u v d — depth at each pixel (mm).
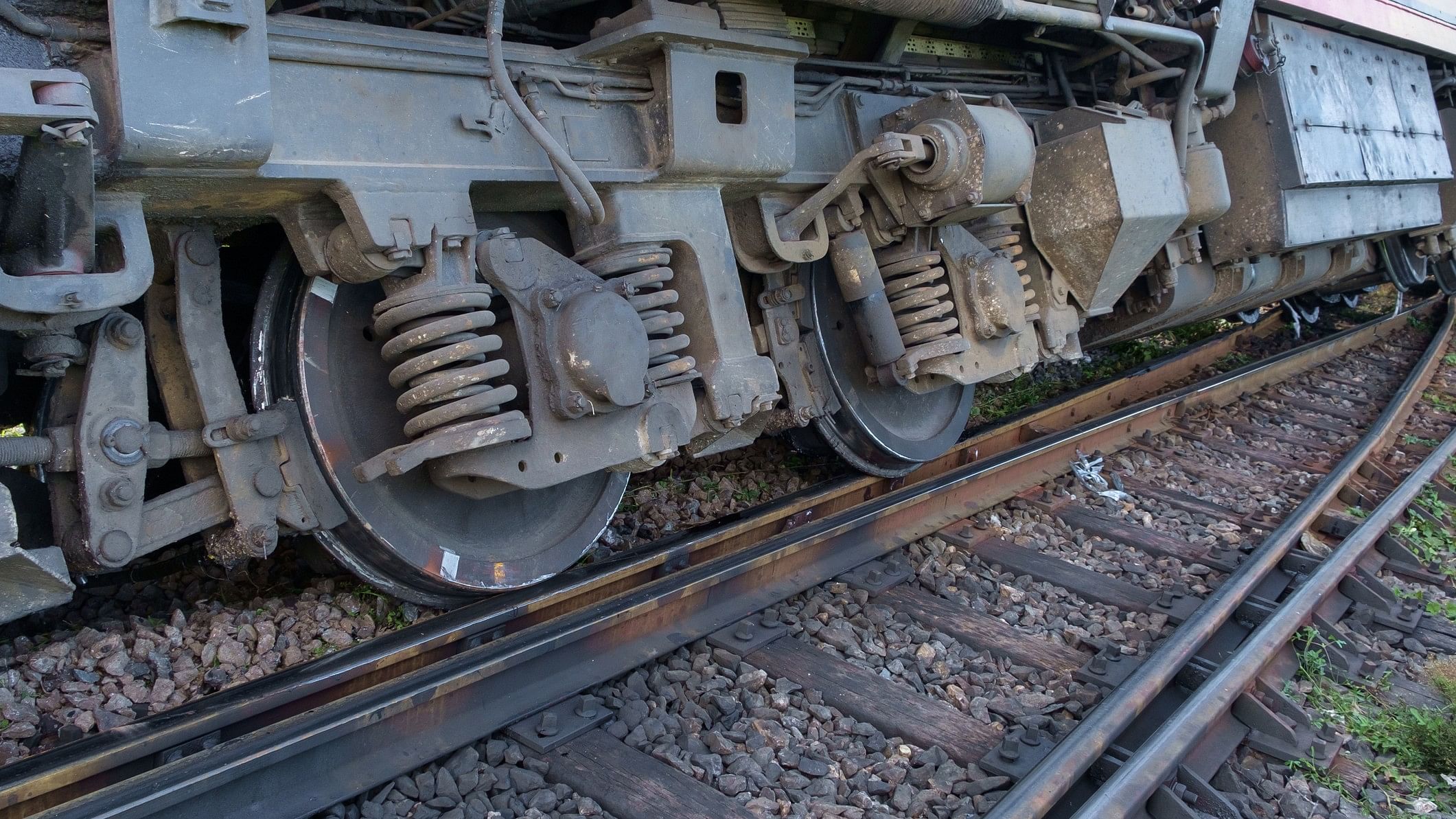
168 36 2480
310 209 3105
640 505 4949
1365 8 8320
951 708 3529
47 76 2242
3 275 2385
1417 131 9266
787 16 4648
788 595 4160
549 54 3537
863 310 4879
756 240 4488
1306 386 9156
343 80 2957
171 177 2625
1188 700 3498
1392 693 4070
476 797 2879
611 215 3697
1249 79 7250
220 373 3178
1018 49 6191
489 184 3426
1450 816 3330
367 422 3508
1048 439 6199
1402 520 5816
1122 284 6023
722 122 4195
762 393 4129
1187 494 6109
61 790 2533
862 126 4930
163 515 3066
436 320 3133
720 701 3410
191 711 2879
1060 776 3006
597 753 3113
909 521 4969
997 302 5105
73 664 3111
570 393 3350
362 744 2887
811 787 3076
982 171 4559
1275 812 3287
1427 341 11453
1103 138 5461
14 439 2742
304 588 3869
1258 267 8031
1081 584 4668
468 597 3840
